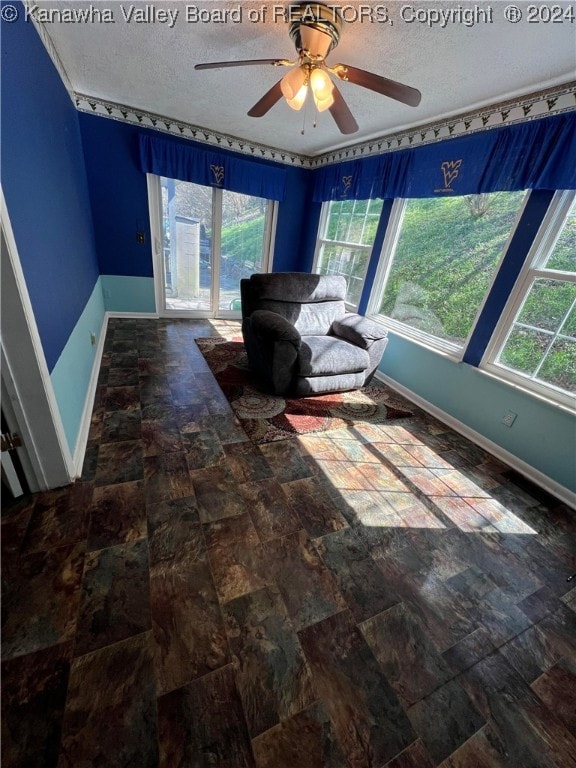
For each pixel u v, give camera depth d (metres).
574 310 1.88
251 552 1.37
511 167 2.06
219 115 3.06
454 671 1.07
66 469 1.55
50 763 0.79
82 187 2.97
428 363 2.74
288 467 1.91
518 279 2.11
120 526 1.41
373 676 1.03
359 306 3.60
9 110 1.22
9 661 0.96
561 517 1.78
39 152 1.59
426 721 0.94
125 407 2.29
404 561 1.42
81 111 3.05
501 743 0.92
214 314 4.58
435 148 2.57
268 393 2.70
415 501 1.78
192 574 1.26
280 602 1.20
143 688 0.94
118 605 1.12
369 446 2.20
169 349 3.35
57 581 1.17
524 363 2.15
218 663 1.01
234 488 1.70
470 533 1.61
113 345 3.28
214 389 2.67
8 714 0.86
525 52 1.60
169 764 0.81
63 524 1.39
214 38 1.82
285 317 3.01
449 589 1.33
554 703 1.02
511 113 2.04
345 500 1.72
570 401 1.89
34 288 1.35
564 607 1.31
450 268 2.67
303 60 1.48
